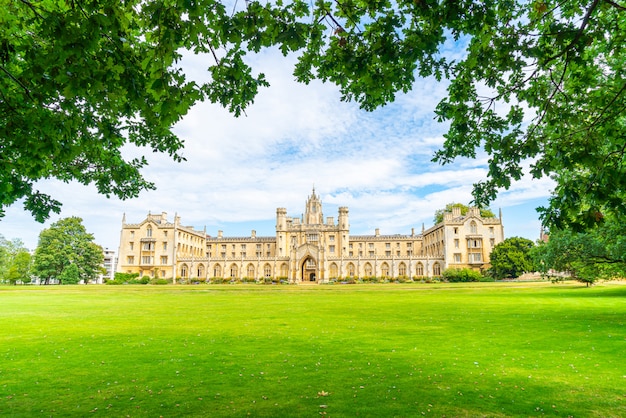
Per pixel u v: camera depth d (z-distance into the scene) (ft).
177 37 17.93
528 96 26.25
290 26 19.85
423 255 355.97
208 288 202.39
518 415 24.07
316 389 29.04
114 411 25.17
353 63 20.10
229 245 406.82
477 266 310.86
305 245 336.49
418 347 43.14
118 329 57.67
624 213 20.47
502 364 35.70
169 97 18.24
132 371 34.24
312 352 41.01
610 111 24.97
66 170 39.17
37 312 83.46
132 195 43.91
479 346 43.34
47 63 17.26
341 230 371.35
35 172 26.20
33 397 27.91
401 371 33.58
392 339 47.91
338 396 27.45
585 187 22.13
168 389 29.37
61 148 21.56
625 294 112.88
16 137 21.07
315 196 402.72
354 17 20.79
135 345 45.32
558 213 22.33
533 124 26.30
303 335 51.26
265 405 25.88
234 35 19.17
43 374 33.50
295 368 34.81
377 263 332.60
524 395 27.50
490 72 25.53
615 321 59.88
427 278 299.99
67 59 17.61
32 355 40.42
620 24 26.20
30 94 21.99
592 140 24.43
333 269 339.77
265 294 151.84
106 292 167.12
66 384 30.76
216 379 31.68
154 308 92.07
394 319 66.95
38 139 21.27
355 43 21.30
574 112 27.73
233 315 75.66
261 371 33.88
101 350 42.68
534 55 21.86
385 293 150.71
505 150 25.59
